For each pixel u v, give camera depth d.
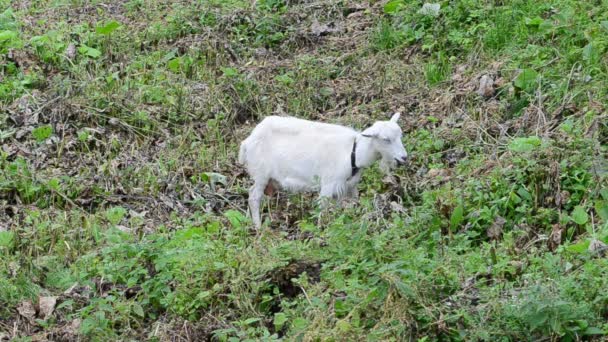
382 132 10.91
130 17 17.73
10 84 14.73
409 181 11.65
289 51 16.09
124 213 11.55
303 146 11.43
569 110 12.17
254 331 8.69
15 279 9.73
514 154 11.29
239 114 14.34
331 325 8.34
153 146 13.63
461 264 9.15
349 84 14.68
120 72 15.52
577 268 8.84
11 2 18.80
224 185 12.55
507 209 10.38
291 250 9.57
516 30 14.41
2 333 9.04
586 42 13.60
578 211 9.73
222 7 17.39
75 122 13.84
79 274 9.88
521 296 8.23
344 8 17.08
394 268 8.53
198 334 8.88
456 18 15.41
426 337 7.93
